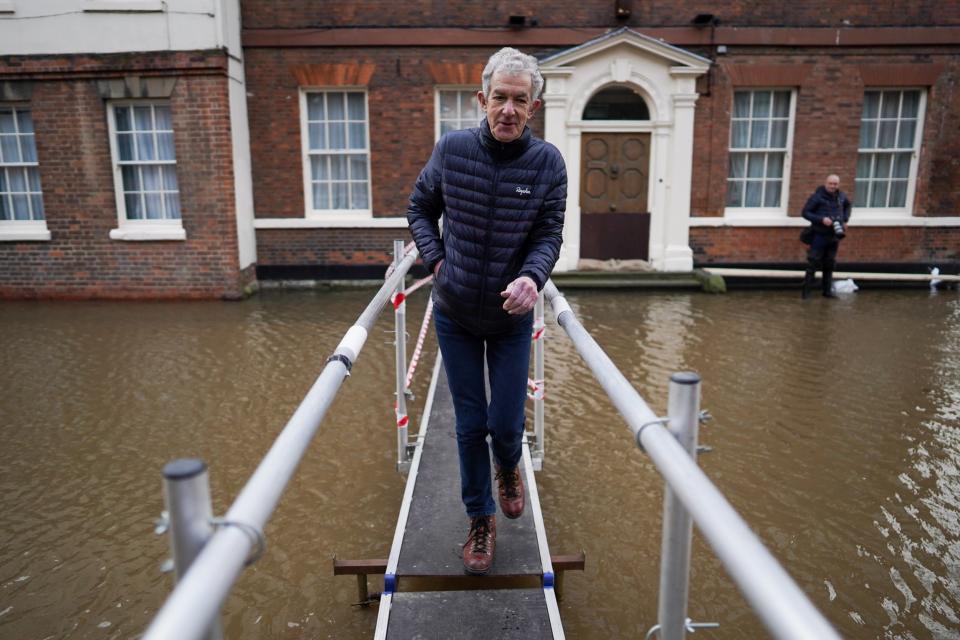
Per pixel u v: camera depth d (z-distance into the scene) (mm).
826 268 10562
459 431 2795
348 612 3182
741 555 981
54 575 3473
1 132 10422
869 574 3445
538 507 3346
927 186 11469
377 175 11328
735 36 10945
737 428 5297
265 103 11008
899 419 5477
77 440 5102
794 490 4297
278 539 3762
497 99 2375
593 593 3318
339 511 4055
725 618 3139
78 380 6469
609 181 11500
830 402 5871
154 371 6727
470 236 2529
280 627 3080
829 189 10234
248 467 4641
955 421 5434
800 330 8414
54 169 10250
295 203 11312
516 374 2730
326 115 11289
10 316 9305
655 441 1365
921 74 11086
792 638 841
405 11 10898
